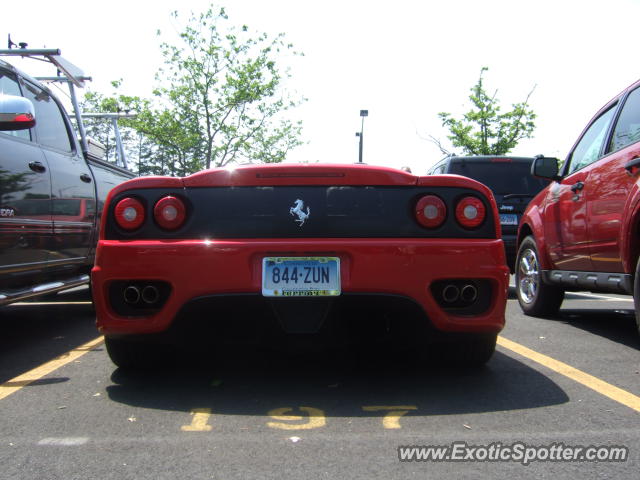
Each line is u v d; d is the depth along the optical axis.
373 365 3.78
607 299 7.63
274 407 2.96
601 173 4.56
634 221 3.99
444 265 3.17
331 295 3.12
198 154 26.83
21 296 4.17
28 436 2.57
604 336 4.81
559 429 2.64
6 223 3.93
